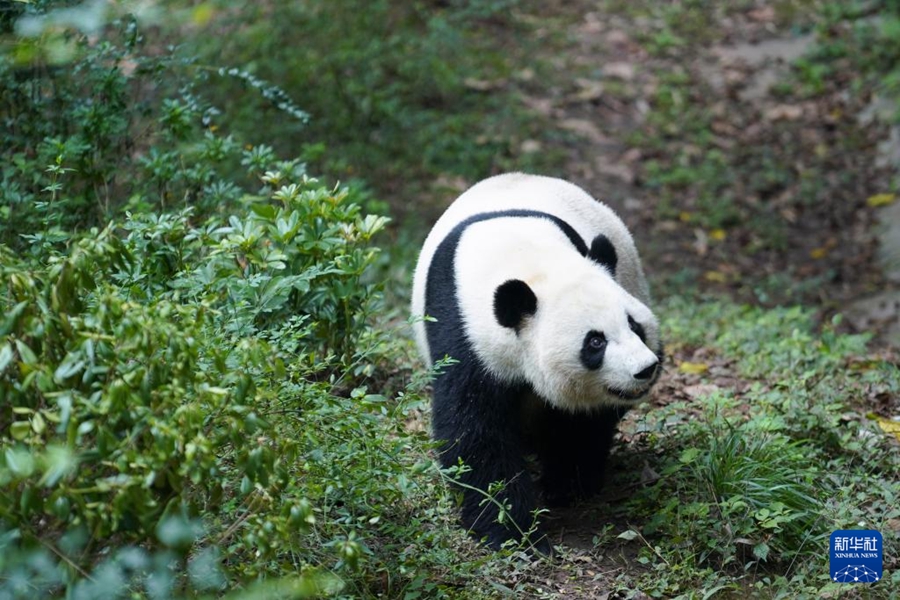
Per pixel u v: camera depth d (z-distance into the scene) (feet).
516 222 29.71
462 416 27.84
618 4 91.09
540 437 31.07
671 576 26.04
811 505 28.37
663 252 60.85
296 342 25.94
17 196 32.30
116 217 35.24
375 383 35.40
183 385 19.54
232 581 20.90
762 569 27.04
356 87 66.39
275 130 58.18
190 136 39.24
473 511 28.07
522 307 26.71
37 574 19.22
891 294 56.65
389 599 24.14
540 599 25.36
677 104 76.13
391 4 80.64
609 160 69.21
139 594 19.22
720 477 28.78
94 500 18.93
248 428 19.89
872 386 37.88
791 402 34.53
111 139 36.65
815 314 54.29
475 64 76.89
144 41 38.58
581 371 26.32
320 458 22.77
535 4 90.07
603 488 31.50
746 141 72.64
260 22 67.62
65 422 17.90
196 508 19.99
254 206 31.01
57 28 28.84
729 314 50.31
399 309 41.04
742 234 63.00
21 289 19.12
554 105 74.23
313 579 20.51
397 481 24.68
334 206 31.58
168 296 27.40
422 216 58.54
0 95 35.22
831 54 82.07
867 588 25.66
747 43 85.46
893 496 29.40
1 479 17.94
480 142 67.36
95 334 18.83
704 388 38.32
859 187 67.62
